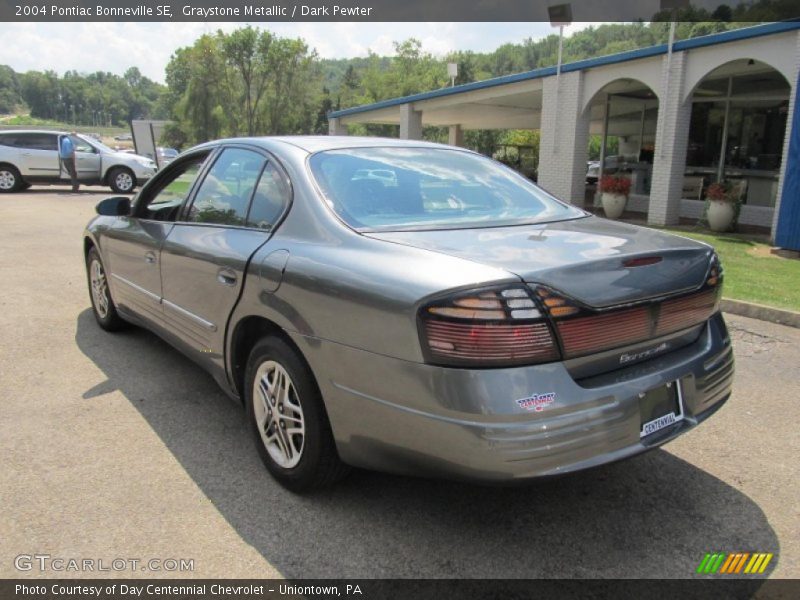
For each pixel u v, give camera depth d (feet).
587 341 7.70
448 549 8.50
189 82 237.86
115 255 15.40
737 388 14.38
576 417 7.47
